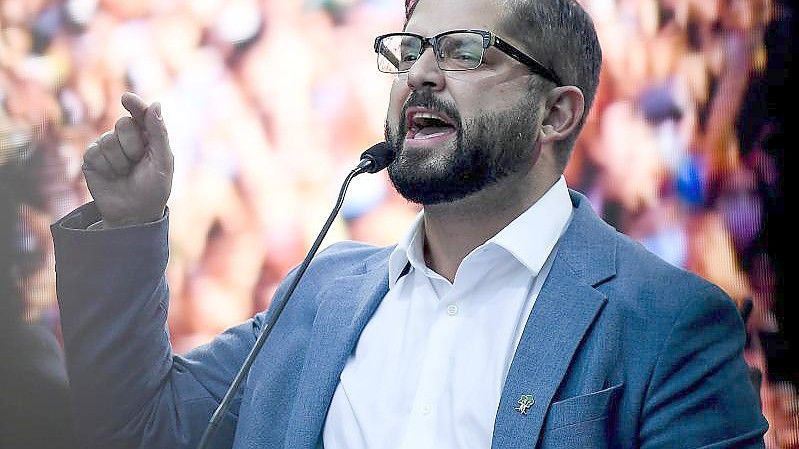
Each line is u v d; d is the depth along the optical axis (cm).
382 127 1142
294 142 1151
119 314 530
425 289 538
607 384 474
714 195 1078
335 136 1148
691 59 1089
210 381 568
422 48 524
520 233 521
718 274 1070
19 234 484
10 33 1167
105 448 534
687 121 1089
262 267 1152
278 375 544
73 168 1123
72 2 1170
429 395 504
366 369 523
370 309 541
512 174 522
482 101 513
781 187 1052
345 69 1147
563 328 488
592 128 1112
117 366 531
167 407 548
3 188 489
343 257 592
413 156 512
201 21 1162
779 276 1044
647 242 1094
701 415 471
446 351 512
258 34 1155
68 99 1162
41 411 471
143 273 530
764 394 1023
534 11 533
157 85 1165
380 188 1138
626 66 1107
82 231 524
